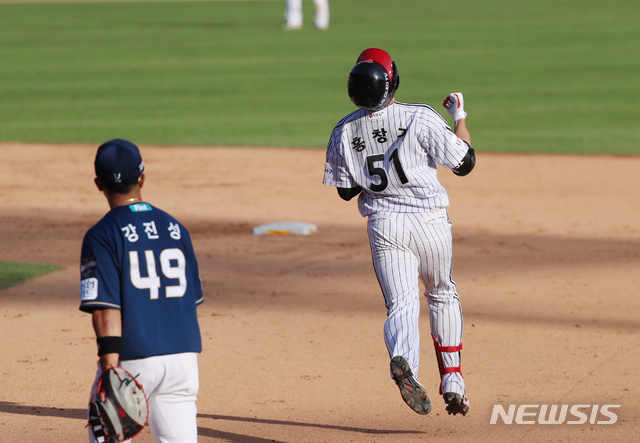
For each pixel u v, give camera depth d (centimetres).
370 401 2230
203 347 2669
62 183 5616
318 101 8994
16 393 2300
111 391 1391
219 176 5784
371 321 2930
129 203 1501
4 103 9131
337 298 3206
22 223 4544
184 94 9606
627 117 7862
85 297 1426
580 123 7625
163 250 1477
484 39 14212
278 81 10400
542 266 3634
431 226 1920
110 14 19638
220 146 6862
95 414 1402
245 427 2064
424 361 2545
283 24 17125
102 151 1480
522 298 3173
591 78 10281
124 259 1445
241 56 12706
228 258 3812
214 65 11856
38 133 7475
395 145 1902
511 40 14038
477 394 2264
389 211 1931
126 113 8456
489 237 4178
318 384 2353
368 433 2020
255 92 9656
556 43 13588
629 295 3189
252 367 2491
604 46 13125
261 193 5281
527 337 2730
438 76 10512
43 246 4059
